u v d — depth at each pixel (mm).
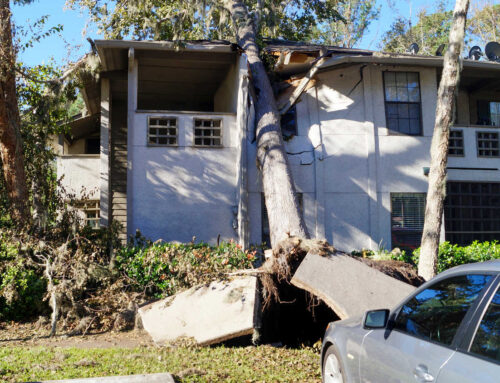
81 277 9430
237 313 7973
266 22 16844
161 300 9141
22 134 12664
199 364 6809
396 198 15391
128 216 14000
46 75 15172
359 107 15516
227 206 14414
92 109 18578
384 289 7602
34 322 9812
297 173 15078
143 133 14297
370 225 15102
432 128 15727
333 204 15094
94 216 16672
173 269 10125
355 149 15352
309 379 6270
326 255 8172
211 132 14719
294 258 8508
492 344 2971
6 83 11695
